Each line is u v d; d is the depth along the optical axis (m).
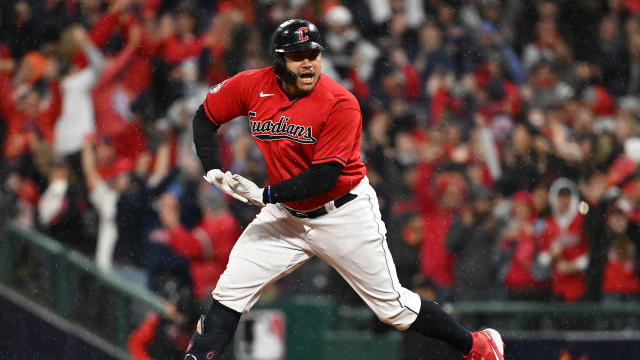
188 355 14.23
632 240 29.02
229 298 14.34
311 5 35.12
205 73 31.44
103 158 28.55
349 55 33.19
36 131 29.17
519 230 27.55
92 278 24.64
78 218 28.12
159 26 31.12
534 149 31.22
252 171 28.09
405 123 31.48
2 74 30.33
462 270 26.48
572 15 39.31
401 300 14.50
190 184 26.66
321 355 23.92
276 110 13.33
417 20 36.91
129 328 24.50
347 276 14.49
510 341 23.89
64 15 32.22
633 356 24.59
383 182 28.47
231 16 32.59
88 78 29.73
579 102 34.97
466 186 27.78
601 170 31.31
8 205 27.89
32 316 24.06
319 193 13.27
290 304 24.09
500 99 33.91
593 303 27.39
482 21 37.31
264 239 14.38
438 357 22.08
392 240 26.45
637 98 38.59
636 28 39.81
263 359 23.77
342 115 13.11
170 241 24.52
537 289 27.12
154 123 29.66
